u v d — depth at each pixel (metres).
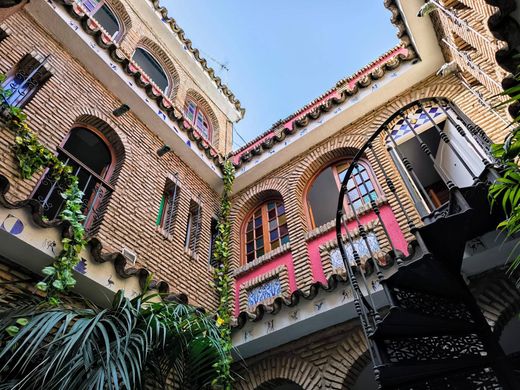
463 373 3.89
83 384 3.00
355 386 7.07
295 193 8.08
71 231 4.23
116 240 5.73
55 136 5.70
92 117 6.61
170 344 4.10
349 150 8.02
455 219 3.87
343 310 5.13
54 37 6.55
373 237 6.32
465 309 4.16
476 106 6.27
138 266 5.83
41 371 3.08
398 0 6.54
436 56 7.21
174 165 8.06
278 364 5.73
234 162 9.91
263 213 8.76
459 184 6.88
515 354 3.93
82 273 4.27
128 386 3.06
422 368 3.80
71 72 6.56
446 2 6.24
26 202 3.88
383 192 6.71
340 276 5.16
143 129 7.64
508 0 3.22
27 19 6.21
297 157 8.72
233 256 8.11
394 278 3.96
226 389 5.01
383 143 7.41
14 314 3.52
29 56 5.95
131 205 6.36
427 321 3.88
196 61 11.37
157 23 10.42
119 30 9.53
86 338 3.17
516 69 3.63
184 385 4.66
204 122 11.44
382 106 7.95
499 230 4.41
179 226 7.25
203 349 4.61
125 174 6.63
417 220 5.93
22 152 4.89
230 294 7.25
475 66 5.73
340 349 5.36
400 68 7.62
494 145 2.95
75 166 7.42
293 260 7.00
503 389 3.68
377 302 4.98
